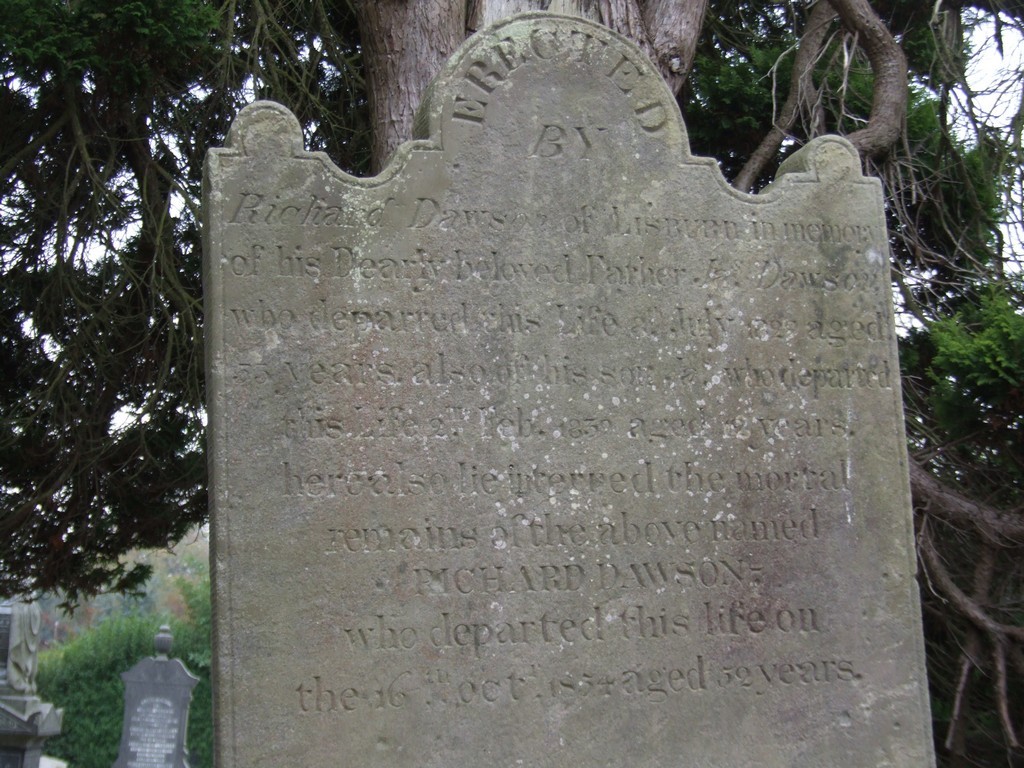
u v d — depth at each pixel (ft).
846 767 13.35
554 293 13.70
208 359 12.99
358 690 12.39
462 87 13.97
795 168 14.96
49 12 20.99
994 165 24.35
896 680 13.69
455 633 12.73
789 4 28.84
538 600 12.99
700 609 13.35
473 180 13.75
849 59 23.95
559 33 14.38
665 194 14.24
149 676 44.21
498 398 13.32
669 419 13.70
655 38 21.88
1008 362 17.20
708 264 14.16
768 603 13.53
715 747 13.09
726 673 13.28
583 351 13.64
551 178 13.98
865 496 14.03
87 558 29.66
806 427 14.03
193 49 23.07
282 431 12.71
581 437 13.44
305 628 12.39
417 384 13.14
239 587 12.32
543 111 14.14
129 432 25.35
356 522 12.71
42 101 23.12
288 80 26.96
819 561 13.75
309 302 13.03
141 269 26.13
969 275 23.77
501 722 12.66
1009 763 20.24
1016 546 19.98
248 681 12.17
